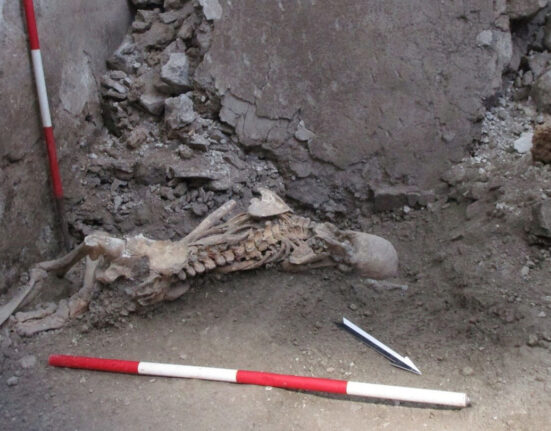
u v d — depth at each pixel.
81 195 2.08
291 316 1.76
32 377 1.55
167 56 2.26
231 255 1.82
